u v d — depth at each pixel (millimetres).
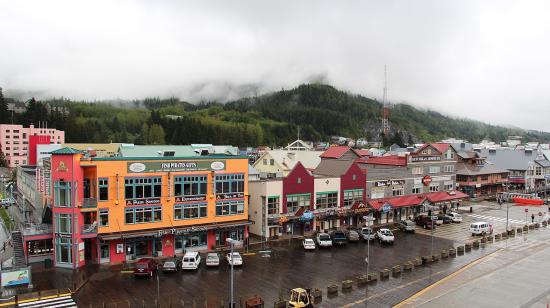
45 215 54438
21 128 191000
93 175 49812
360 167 78312
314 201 68000
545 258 56406
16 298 37750
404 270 49969
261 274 47281
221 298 39656
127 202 51094
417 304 39469
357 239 63156
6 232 67625
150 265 46438
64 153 47312
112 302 38219
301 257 54438
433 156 89312
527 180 124500
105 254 50156
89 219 50000
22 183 85438
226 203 57844
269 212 63250
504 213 90562
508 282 46469
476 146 180750
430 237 67562
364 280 44938
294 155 95125
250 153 147000
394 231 71312
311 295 39875
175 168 53969
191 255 48719
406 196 82875
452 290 43531
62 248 47938
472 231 69625
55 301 38281
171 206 53938
